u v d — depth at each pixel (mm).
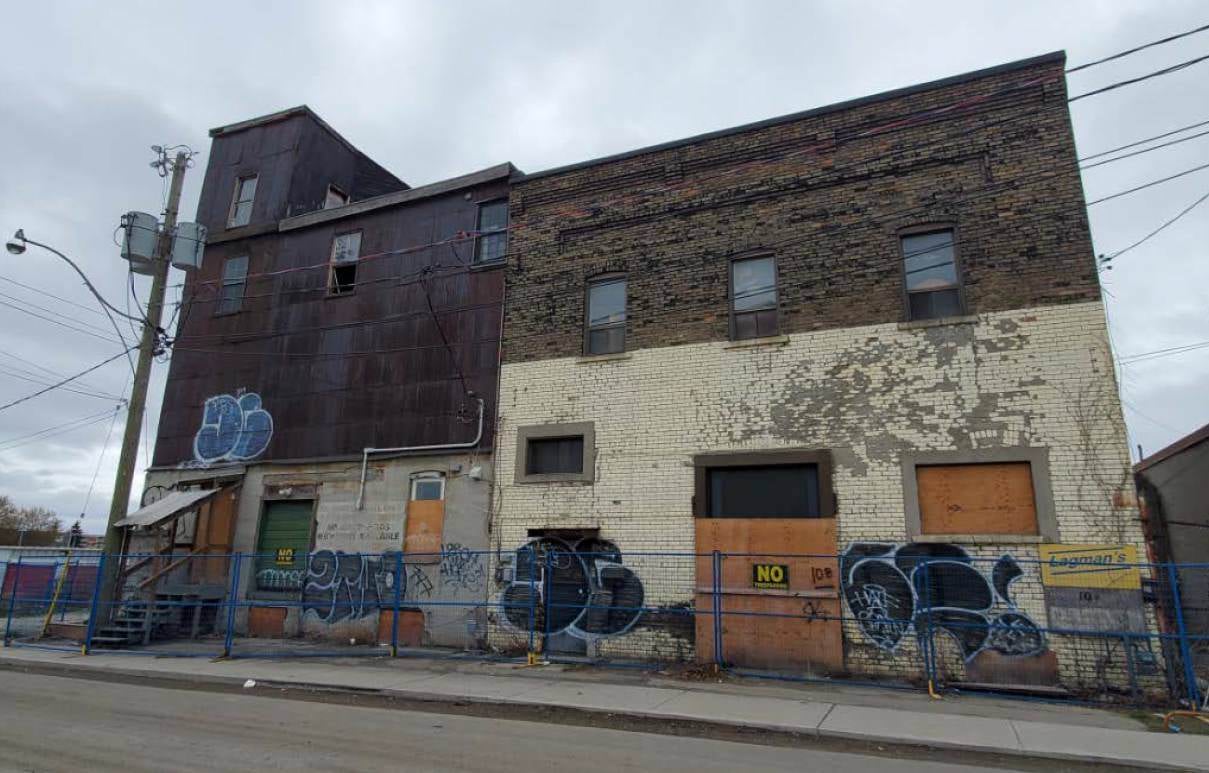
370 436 16031
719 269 13461
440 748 7113
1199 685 9586
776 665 11461
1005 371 11141
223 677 11258
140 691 10492
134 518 15453
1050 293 11125
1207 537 14594
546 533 13633
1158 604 9805
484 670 11719
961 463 11109
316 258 18031
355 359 16734
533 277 15117
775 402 12484
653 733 8094
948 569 10828
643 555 12695
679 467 12906
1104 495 10281
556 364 14391
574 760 6746
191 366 18828
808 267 12789
